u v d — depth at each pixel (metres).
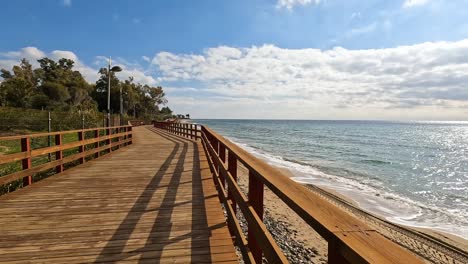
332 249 0.89
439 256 5.89
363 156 24.25
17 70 61.12
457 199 11.41
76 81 61.53
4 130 14.63
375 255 0.72
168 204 3.94
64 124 16.50
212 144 5.82
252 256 1.99
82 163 7.23
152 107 81.50
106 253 2.56
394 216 8.34
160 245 2.72
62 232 3.00
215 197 4.27
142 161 7.64
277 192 1.40
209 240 2.83
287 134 56.44
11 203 3.96
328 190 11.00
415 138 54.56
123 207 3.81
